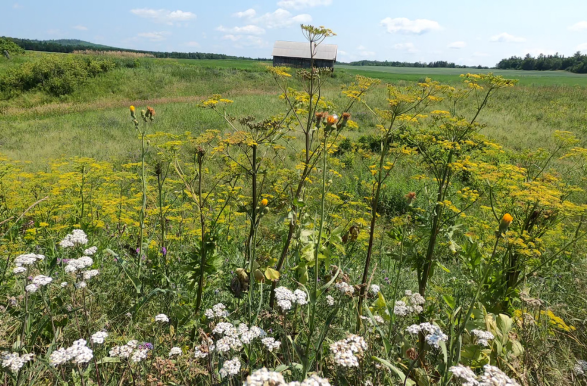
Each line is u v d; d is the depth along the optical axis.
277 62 64.94
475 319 2.26
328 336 2.39
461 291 3.26
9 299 2.51
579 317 3.05
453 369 1.47
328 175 4.00
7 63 38.09
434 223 2.96
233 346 1.76
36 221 4.29
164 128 15.63
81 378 1.72
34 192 4.91
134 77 34.91
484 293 2.84
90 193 4.71
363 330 2.35
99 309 2.68
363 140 11.12
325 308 2.68
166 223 4.21
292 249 2.99
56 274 2.88
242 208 2.70
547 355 2.34
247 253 2.83
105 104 27.28
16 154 11.60
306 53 64.31
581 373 2.16
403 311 2.15
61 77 30.53
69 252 3.23
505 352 2.15
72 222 4.29
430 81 3.05
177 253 3.61
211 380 1.89
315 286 2.00
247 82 38.16
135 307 2.50
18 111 25.41
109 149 12.34
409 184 7.68
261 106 21.92
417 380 2.00
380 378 2.04
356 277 3.74
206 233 2.78
